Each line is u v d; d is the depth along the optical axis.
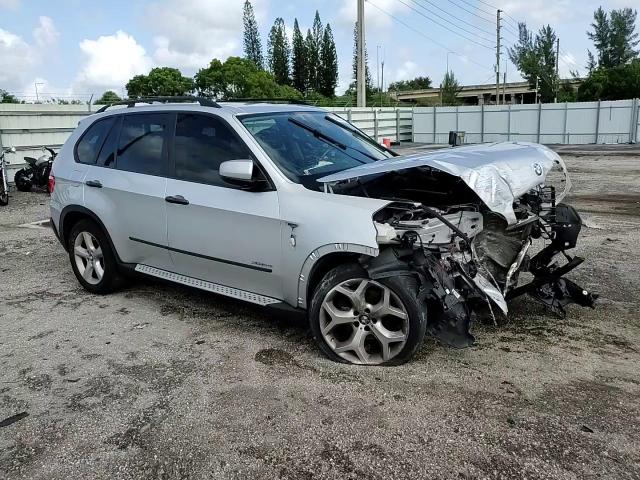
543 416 3.16
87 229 5.52
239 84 59.25
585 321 4.55
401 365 3.79
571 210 4.62
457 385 3.52
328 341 3.90
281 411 3.31
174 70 59.91
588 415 3.16
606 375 3.63
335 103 33.97
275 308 4.17
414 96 94.88
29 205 11.67
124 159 5.19
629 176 14.49
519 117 34.09
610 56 74.38
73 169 5.61
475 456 2.84
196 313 5.00
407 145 34.09
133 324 4.80
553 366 3.76
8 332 4.71
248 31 79.19
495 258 4.30
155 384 3.72
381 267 3.57
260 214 4.07
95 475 2.83
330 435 3.06
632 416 3.14
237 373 3.81
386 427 3.11
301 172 4.25
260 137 4.39
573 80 76.06
